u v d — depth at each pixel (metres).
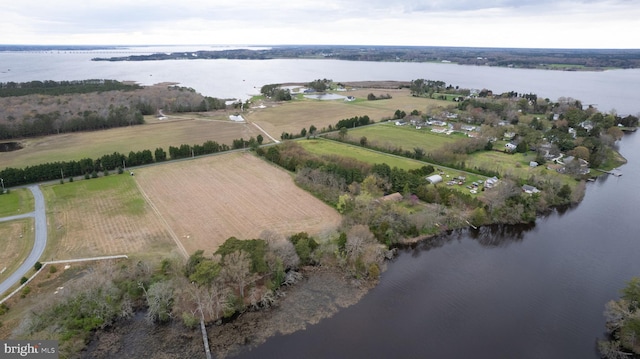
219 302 62.69
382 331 61.25
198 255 69.38
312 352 56.69
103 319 60.41
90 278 64.44
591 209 107.25
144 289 64.56
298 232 86.12
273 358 55.44
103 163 121.94
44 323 57.44
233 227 87.94
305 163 120.75
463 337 60.47
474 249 87.25
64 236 82.88
